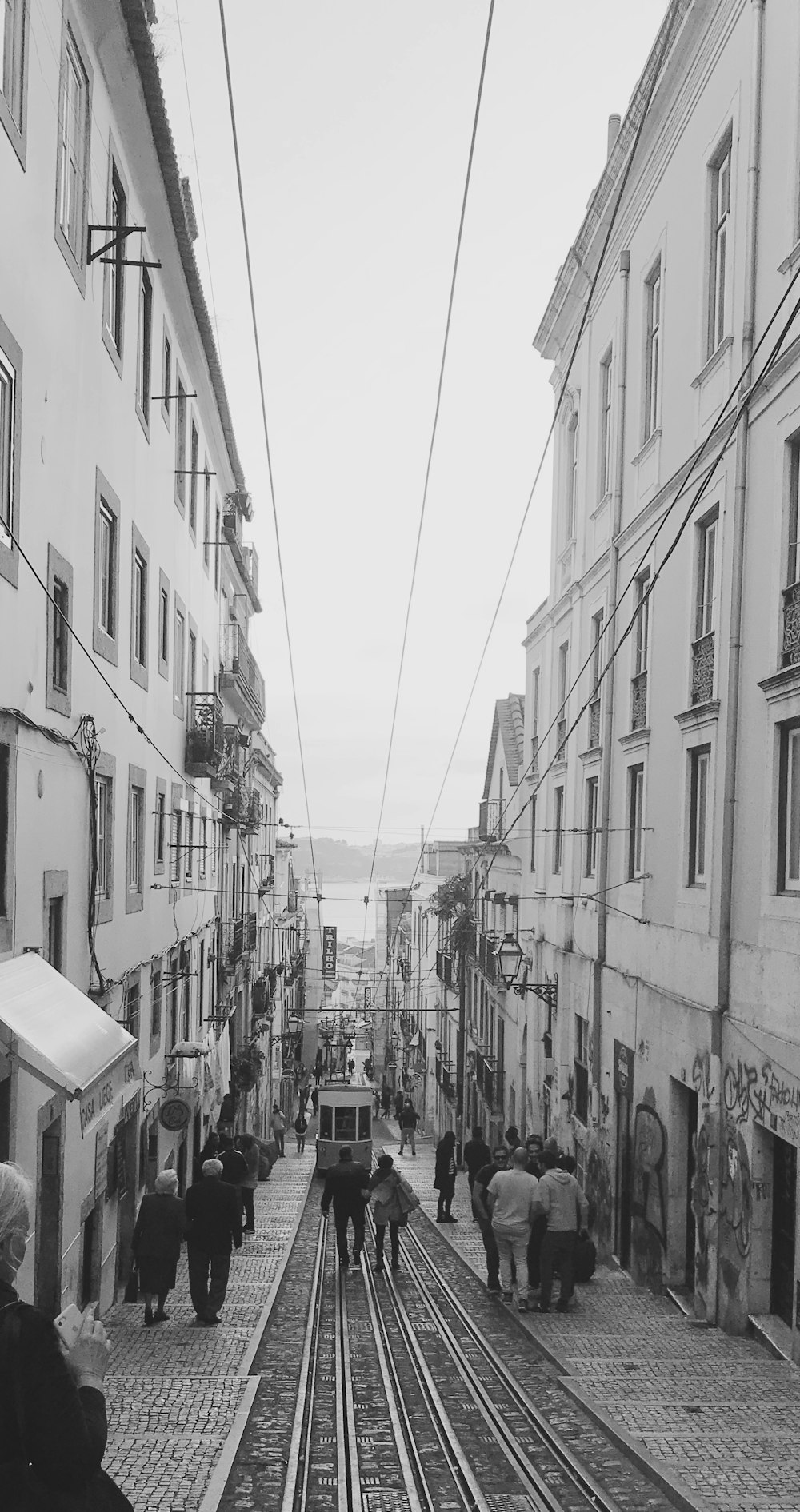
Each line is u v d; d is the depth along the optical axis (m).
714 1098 12.71
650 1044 15.66
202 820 24.17
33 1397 2.49
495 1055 32.19
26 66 9.49
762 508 12.16
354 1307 12.52
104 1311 12.67
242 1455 7.06
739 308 13.02
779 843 11.63
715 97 14.07
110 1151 13.40
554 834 24.08
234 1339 10.66
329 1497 6.43
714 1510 5.87
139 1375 9.08
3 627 9.17
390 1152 38.91
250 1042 34.59
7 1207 2.66
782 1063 10.86
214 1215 11.51
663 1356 10.35
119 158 13.96
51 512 10.76
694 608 14.49
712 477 13.79
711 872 13.34
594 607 20.52
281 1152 38.44
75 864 11.79
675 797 15.00
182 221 16.94
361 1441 7.50
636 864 17.52
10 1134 8.85
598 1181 18.41
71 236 11.41
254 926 35.53
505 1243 12.58
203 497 24.77
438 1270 15.09
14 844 9.39
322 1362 9.71
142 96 13.72
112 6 11.98
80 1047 8.23
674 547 14.08
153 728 17.42
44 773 10.47
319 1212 22.78
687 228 15.28
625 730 18.14
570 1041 21.44
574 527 22.92
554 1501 6.28
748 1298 11.39
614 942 18.23
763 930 11.66
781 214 11.98
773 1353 10.55
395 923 84.81
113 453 13.90
